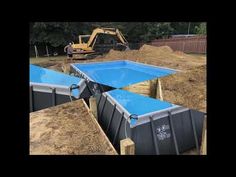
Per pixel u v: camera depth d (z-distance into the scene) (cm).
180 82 461
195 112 398
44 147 322
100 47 1556
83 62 962
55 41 2059
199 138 404
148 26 2417
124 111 402
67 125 380
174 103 411
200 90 429
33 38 2011
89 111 419
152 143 369
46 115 397
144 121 372
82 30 2195
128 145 311
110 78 729
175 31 2889
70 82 433
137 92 479
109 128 451
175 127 391
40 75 429
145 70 837
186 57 1033
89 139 352
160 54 1122
